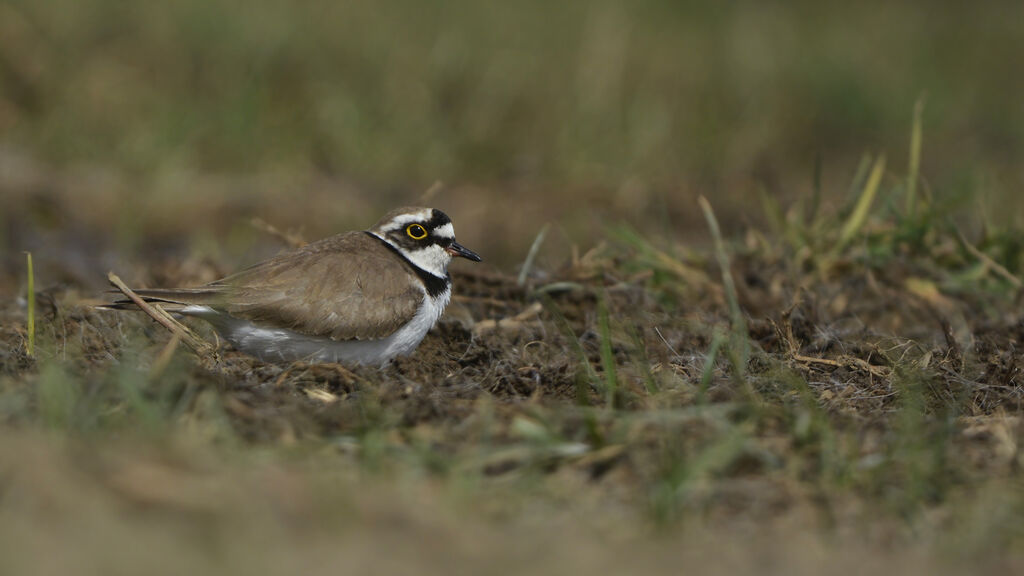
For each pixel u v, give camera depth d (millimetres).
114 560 5828
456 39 25250
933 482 7453
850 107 27391
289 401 8836
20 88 22094
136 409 7965
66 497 6438
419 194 21984
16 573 5617
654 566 6191
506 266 17000
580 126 24047
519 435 8141
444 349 11469
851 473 7527
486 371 10664
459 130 23625
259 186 21062
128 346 10586
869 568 6270
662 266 13305
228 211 20031
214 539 6145
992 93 31188
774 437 8242
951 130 28516
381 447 7656
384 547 6195
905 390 9555
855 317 12602
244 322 10297
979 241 14172
